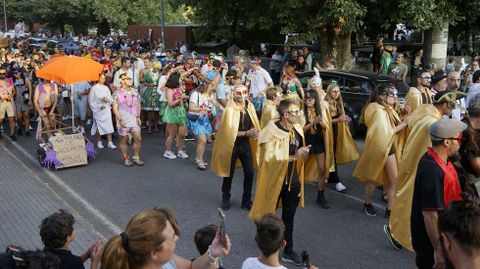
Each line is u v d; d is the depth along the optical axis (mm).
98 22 49438
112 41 37750
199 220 7773
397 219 5574
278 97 8836
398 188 5629
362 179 7488
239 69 15523
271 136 6227
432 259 4445
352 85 12883
